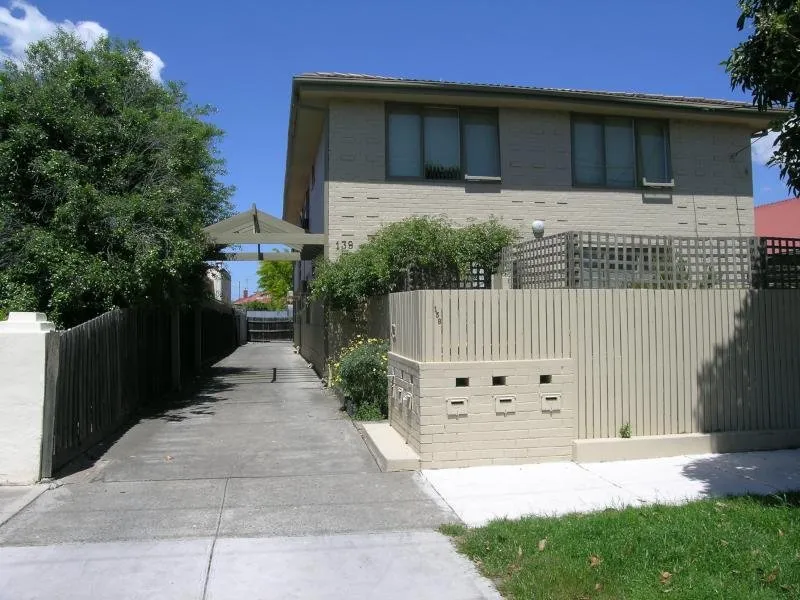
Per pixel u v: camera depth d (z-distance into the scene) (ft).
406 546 18.04
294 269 105.19
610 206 49.16
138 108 41.68
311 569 16.53
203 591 15.29
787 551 16.65
